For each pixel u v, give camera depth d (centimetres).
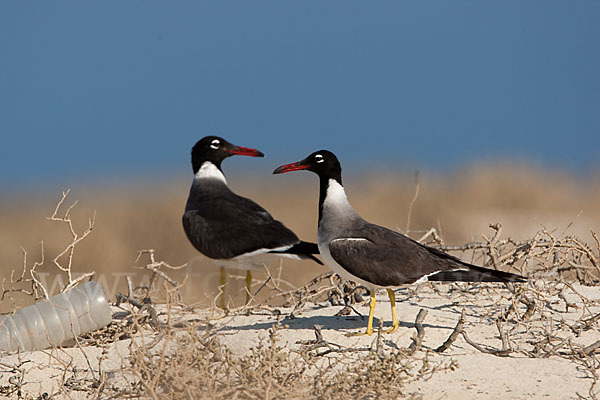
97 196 4256
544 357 981
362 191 3322
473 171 3469
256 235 1313
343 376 852
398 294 1303
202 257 2106
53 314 1102
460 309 1186
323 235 1137
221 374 898
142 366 865
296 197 3566
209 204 1370
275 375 862
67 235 2423
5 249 2306
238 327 1138
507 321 1115
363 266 1073
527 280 1159
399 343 1043
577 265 1249
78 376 1002
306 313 1215
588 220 2856
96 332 1131
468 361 975
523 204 3155
